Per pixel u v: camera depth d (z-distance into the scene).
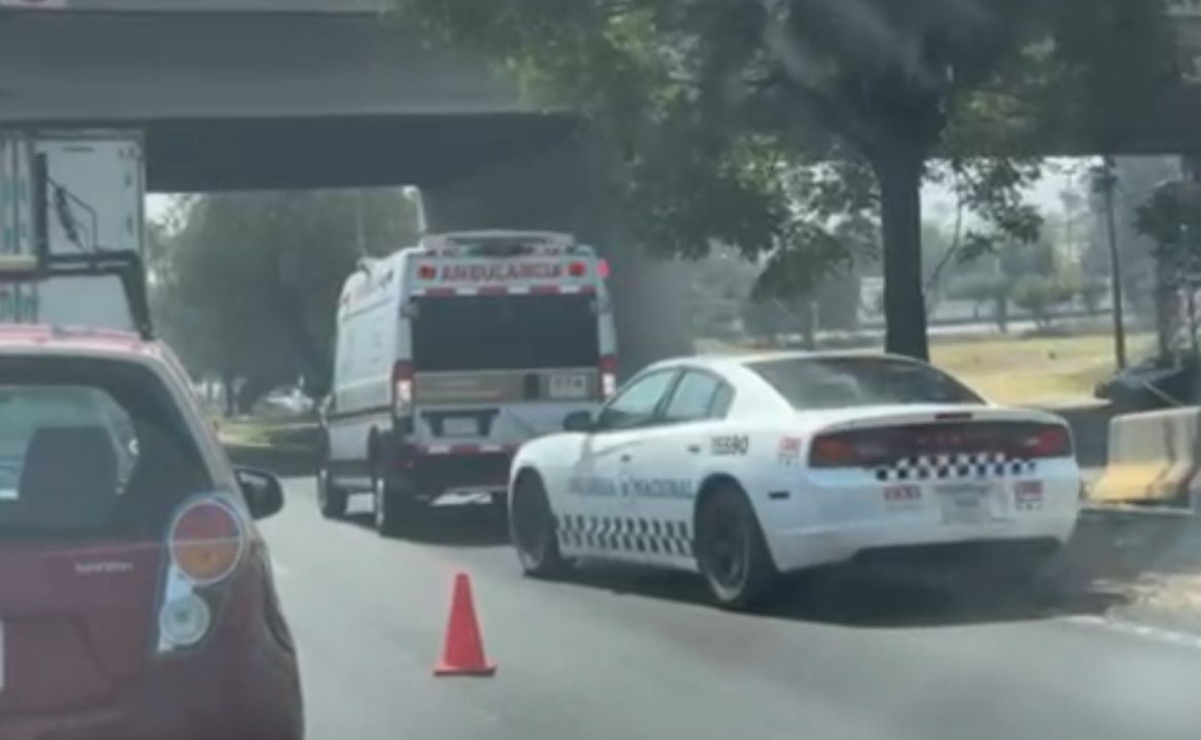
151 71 35.09
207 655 6.34
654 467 15.03
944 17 18.22
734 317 56.03
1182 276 30.31
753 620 13.99
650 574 17.20
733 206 20.50
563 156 40.50
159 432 6.58
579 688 11.55
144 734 6.24
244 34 35.31
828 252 22.09
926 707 10.76
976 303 75.81
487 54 19.73
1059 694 11.03
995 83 19.84
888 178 19.88
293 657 6.69
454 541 21.28
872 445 13.40
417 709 11.03
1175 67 19.69
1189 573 15.51
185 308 66.56
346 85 36.19
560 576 17.06
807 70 18.81
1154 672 11.64
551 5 19.25
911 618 13.90
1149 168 48.12
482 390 21.70
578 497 16.23
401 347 21.58
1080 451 33.06
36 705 6.18
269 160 44.62
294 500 29.00
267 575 6.63
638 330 41.28
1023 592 14.89
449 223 49.91
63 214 18.50
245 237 65.25
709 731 10.23
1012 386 57.12
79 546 6.29
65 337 6.73
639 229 20.92
